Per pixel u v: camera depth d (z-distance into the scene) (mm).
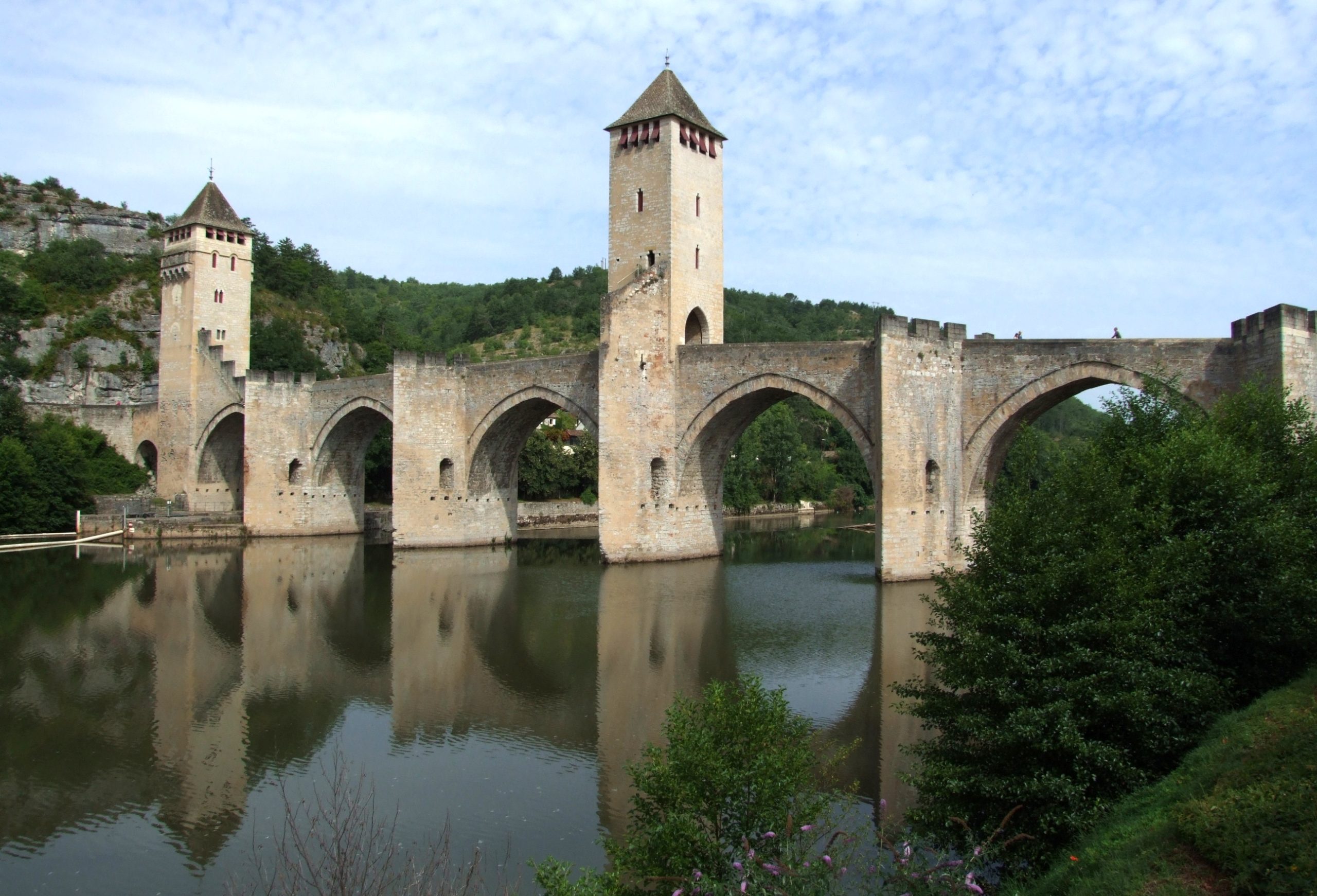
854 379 51344
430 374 68250
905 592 46344
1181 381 43375
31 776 23750
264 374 78250
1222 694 18922
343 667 33812
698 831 14102
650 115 59094
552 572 55750
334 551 69438
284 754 25125
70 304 117375
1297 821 12898
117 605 46250
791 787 14961
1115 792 16719
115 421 97750
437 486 68562
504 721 27562
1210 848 13289
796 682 30359
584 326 176875
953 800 17328
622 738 25828
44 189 151875
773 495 114938
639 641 36812
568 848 19297
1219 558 20672
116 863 19062
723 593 47281
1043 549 17906
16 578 55469
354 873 15984
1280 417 26234
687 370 58281
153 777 23656
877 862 14500
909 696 19609
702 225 61031
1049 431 181000
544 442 104562
